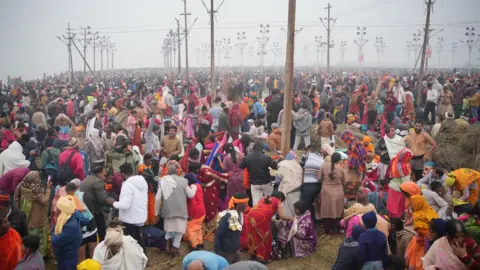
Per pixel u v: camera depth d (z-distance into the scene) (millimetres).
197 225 8695
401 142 10805
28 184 7980
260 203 8375
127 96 22781
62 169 9492
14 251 6559
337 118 21250
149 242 8820
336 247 8836
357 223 7871
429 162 10727
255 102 19703
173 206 8242
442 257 6066
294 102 17484
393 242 7848
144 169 8609
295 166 9422
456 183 8969
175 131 11820
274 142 15031
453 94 21609
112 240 6602
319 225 9906
